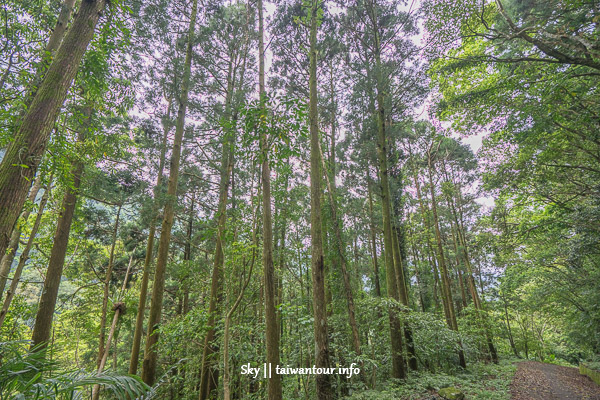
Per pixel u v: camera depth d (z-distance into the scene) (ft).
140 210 29.53
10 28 15.58
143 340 46.50
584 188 29.32
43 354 7.75
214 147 37.47
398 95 34.78
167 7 30.32
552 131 25.76
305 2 26.50
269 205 20.25
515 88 23.47
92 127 18.07
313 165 22.41
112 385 7.24
